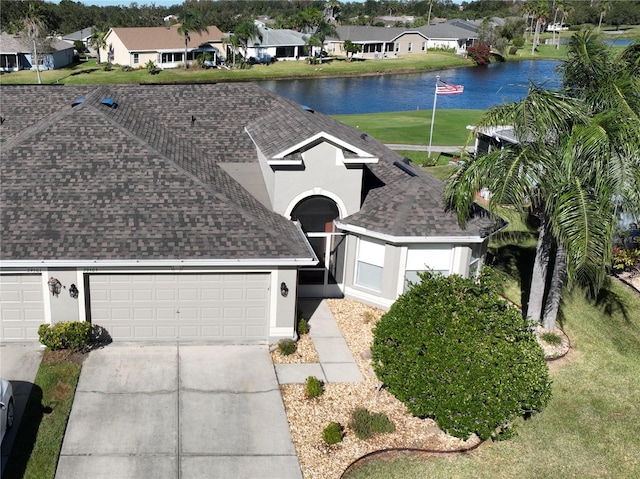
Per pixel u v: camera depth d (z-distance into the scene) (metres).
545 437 14.23
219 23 121.94
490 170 15.98
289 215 19.36
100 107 20.45
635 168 14.99
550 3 136.25
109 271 16.06
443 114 60.78
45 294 16.08
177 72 86.12
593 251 15.03
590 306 20.92
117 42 88.19
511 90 81.44
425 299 13.84
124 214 16.80
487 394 12.34
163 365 15.98
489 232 19.00
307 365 16.47
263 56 97.56
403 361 13.30
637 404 15.70
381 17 169.75
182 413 14.16
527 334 13.93
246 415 14.26
